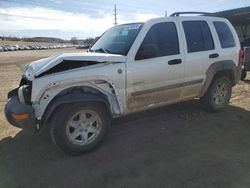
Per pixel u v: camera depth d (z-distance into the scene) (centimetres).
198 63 495
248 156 373
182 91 488
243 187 304
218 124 494
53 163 368
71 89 384
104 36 520
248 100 647
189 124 497
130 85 420
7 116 388
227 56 543
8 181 329
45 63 385
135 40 425
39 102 365
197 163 358
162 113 558
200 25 512
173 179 323
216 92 548
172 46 465
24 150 407
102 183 321
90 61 390
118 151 398
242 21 1483
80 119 385
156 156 380
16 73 1403
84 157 383
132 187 311
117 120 525
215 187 306
